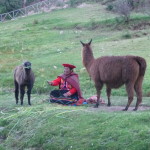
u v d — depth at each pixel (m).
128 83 10.73
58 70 20.53
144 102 13.46
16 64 24.00
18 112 11.55
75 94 12.42
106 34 31.08
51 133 9.78
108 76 11.07
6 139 10.49
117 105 12.58
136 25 32.44
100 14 39.31
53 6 51.41
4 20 50.19
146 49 23.45
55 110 11.12
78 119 10.09
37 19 42.00
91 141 8.90
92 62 11.84
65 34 32.53
